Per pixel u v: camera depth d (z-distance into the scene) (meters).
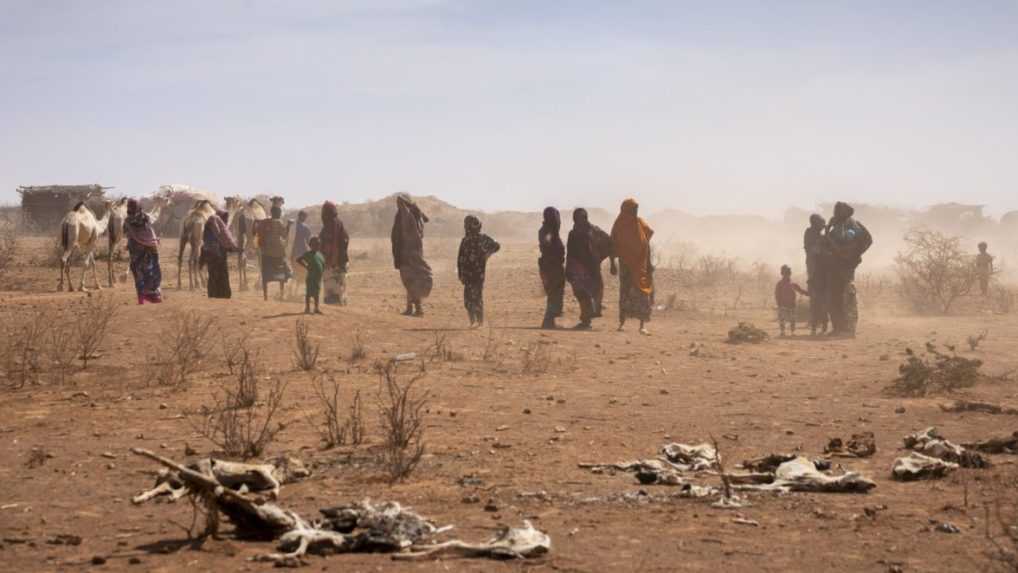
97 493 9.00
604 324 24.56
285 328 19.44
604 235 22.50
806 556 7.18
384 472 9.66
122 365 16.45
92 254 28.91
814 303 23.12
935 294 30.41
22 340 17.91
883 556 7.17
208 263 24.11
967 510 8.40
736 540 7.57
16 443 11.08
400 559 7.04
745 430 11.91
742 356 18.92
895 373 16.77
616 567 6.90
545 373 16.20
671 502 8.70
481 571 6.78
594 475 9.66
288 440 11.16
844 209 23.03
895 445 11.14
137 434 11.48
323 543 7.23
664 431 11.78
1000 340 22.27
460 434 11.48
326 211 25.31
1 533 7.73
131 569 6.82
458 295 33.31
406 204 24.02
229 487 8.23
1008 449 10.79
